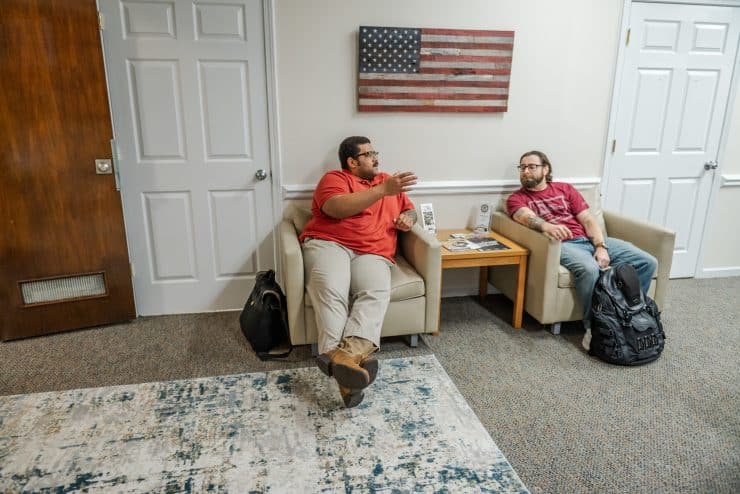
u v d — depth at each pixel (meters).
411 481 1.60
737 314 2.95
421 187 2.97
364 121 2.83
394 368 2.28
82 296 2.64
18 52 2.27
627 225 2.90
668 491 1.60
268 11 2.57
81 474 1.63
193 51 2.56
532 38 2.89
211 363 2.34
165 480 1.60
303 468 1.66
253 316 2.35
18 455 1.71
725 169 3.41
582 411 2.00
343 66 2.74
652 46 3.04
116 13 2.45
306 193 2.86
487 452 1.74
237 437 1.81
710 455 1.76
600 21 2.93
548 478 1.65
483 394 2.11
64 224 2.51
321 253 2.32
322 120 2.79
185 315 2.87
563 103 3.03
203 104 2.63
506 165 3.07
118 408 1.98
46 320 2.58
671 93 3.15
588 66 3.00
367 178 2.56
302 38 2.66
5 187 2.38
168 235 2.77
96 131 2.47
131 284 2.72
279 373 2.24
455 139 2.96
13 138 2.34
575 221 2.84
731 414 1.99
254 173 2.78
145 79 2.55
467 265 2.60
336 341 2.07
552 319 2.60
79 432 1.83
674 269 3.55
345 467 1.66
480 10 2.80
